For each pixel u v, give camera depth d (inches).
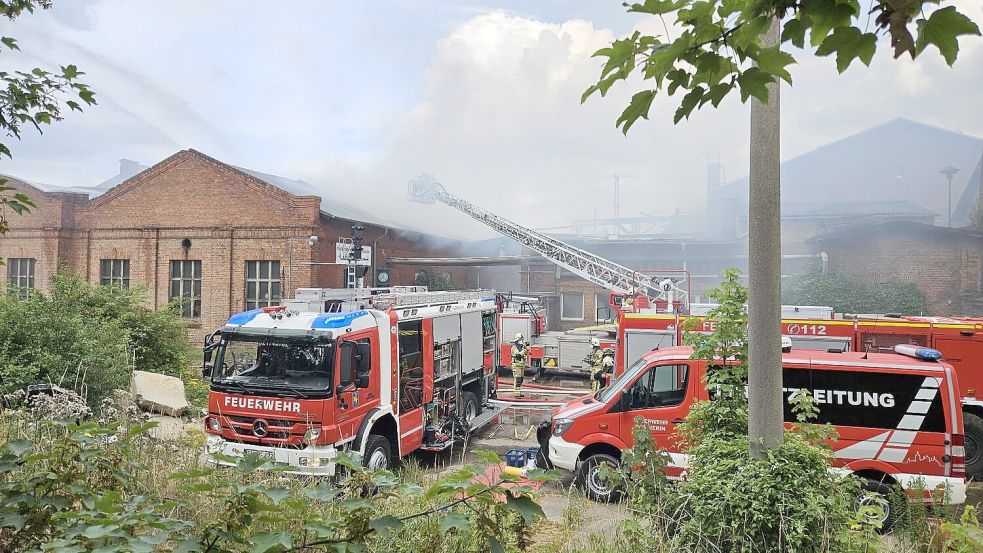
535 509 104.3
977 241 900.6
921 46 59.6
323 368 303.7
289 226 867.4
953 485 268.2
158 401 439.5
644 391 315.6
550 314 1085.8
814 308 443.8
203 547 99.1
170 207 919.7
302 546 99.6
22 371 380.2
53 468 122.9
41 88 144.9
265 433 300.5
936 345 408.8
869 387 281.0
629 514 193.2
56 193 951.6
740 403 217.0
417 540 135.0
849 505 176.9
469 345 461.4
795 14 65.7
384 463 339.0
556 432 326.0
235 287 888.9
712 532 169.2
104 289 576.7
